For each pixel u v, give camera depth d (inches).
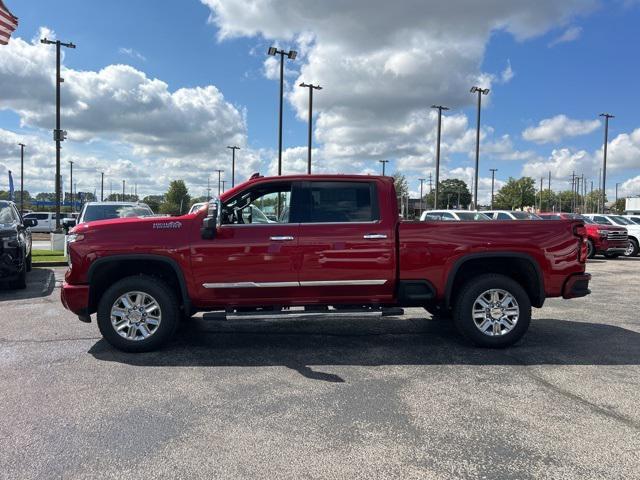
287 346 233.8
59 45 892.0
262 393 172.9
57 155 908.6
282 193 230.1
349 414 154.9
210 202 214.5
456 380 186.2
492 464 124.3
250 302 223.5
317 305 228.8
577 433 141.6
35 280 450.6
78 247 216.1
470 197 4827.8
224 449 132.0
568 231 228.8
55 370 196.5
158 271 232.5
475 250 224.2
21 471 120.4
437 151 1533.0
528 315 225.9
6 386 178.2
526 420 150.4
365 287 224.4
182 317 275.6
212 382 183.9
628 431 142.8
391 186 227.3
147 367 201.2
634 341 242.7
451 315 258.8
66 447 132.7
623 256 810.8
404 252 222.2
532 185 4188.0
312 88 1213.7
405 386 179.9
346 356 217.8
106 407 159.9
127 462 125.0
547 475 119.1
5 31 462.0
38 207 3255.4
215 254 217.2
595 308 331.3
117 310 219.0
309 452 130.4
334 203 225.8
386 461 125.8
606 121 1739.7
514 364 206.2
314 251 219.0
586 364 205.9
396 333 259.4
